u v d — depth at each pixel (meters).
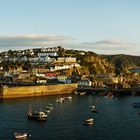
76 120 198.75
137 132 169.75
